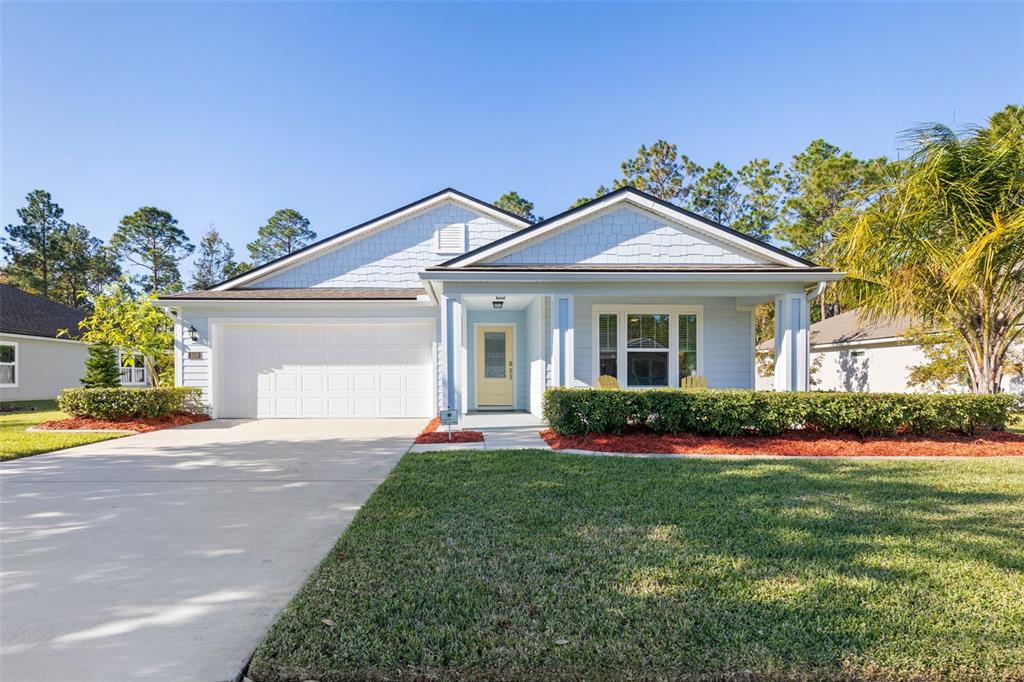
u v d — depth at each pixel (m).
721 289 9.87
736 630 2.48
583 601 2.77
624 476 5.80
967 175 8.48
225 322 12.44
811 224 25.66
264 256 47.38
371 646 2.35
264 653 2.31
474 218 14.31
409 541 3.72
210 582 3.14
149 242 41.66
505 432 9.62
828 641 2.39
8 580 3.18
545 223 10.21
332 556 3.45
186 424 11.36
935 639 2.41
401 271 14.17
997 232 7.69
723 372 11.90
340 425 11.22
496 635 2.44
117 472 6.33
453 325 9.77
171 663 2.29
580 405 8.20
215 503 4.91
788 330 9.80
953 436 8.30
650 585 2.97
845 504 4.65
